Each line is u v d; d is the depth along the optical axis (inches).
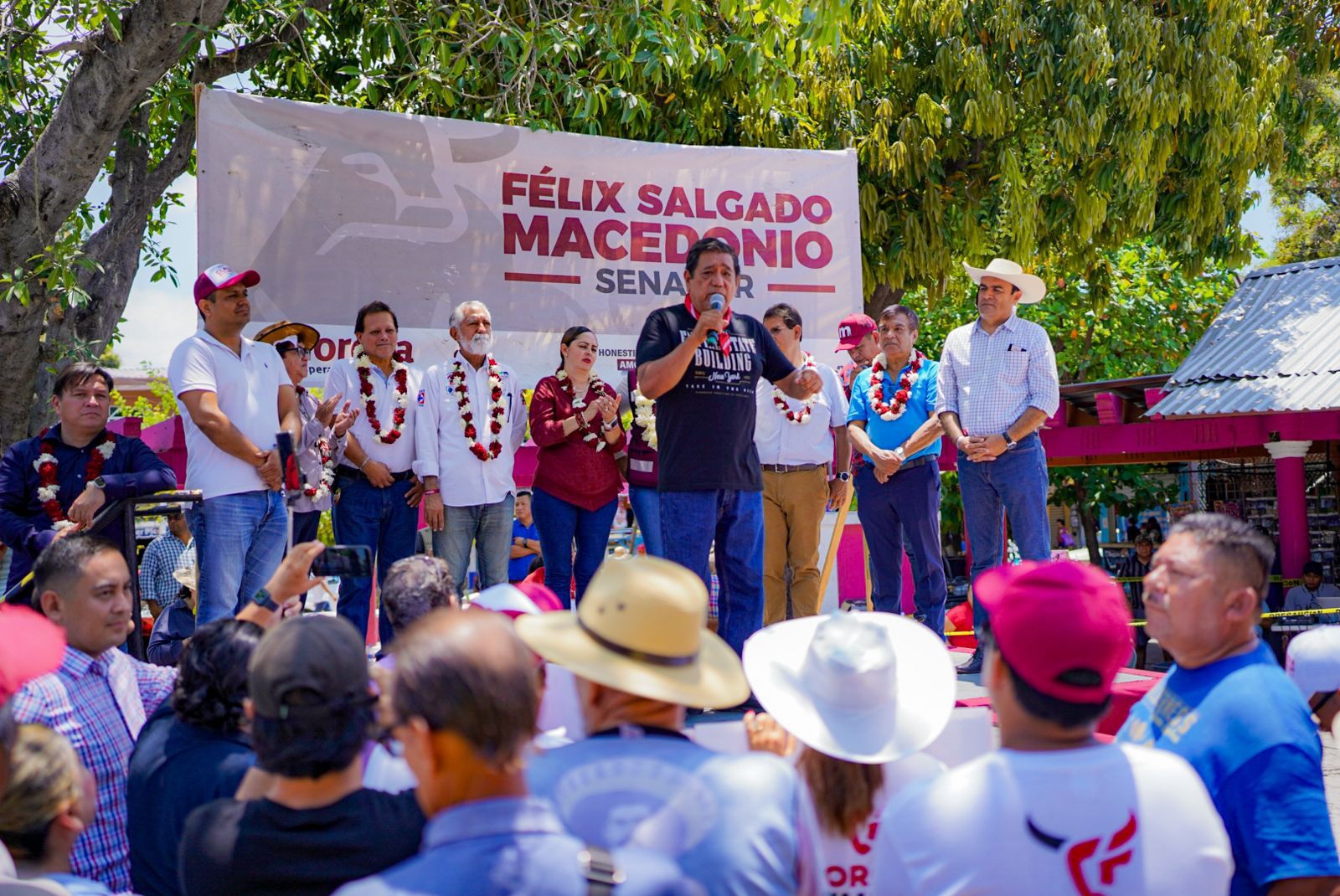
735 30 399.5
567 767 80.4
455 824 65.4
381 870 86.6
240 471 200.8
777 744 115.1
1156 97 476.7
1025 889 78.0
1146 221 514.6
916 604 254.1
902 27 487.2
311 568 134.0
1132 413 523.2
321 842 85.1
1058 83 480.1
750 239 316.5
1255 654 105.4
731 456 190.4
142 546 355.6
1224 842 81.4
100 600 136.0
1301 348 489.4
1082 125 472.1
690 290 192.5
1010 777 80.6
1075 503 794.2
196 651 110.4
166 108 433.1
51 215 306.5
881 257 499.5
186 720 109.8
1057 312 748.0
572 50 349.7
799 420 252.8
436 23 356.8
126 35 289.4
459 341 252.4
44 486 191.2
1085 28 464.4
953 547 748.6
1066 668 80.7
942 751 130.8
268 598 130.6
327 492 234.2
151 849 106.7
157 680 147.9
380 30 376.8
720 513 193.2
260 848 84.6
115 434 198.5
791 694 104.3
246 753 108.0
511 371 262.1
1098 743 84.4
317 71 447.8
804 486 253.8
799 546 255.8
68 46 303.4
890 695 103.4
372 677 98.5
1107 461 560.4
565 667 84.1
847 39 474.3
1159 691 110.9
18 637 98.1
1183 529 109.4
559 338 301.0
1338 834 178.9
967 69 469.7
